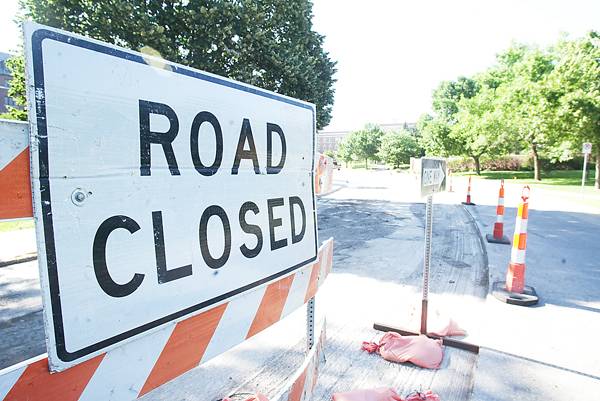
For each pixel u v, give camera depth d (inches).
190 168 46.5
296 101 68.6
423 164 110.3
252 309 58.3
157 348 42.9
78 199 34.9
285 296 67.4
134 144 39.8
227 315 53.2
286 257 66.8
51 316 33.0
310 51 492.4
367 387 101.3
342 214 444.5
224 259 52.1
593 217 394.6
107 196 37.3
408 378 105.8
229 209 52.9
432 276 202.4
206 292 49.1
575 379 101.8
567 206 487.8
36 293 185.0
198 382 106.1
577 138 802.8
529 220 373.4
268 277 61.7
